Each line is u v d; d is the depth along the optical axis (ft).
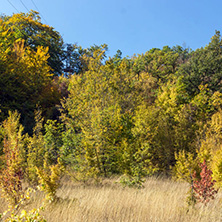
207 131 48.11
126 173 34.45
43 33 156.25
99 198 22.59
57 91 85.46
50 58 150.82
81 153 41.65
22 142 36.94
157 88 82.17
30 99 78.69
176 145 48.88
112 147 40.63
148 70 117.08
